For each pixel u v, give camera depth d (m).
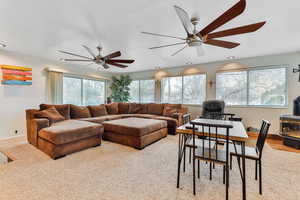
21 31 2.48
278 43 3.04
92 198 1.48
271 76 3.90
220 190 1.64
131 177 1.88
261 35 2.62
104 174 1.94
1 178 1.81
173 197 1.51
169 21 2.14
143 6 1.78
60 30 2.44
